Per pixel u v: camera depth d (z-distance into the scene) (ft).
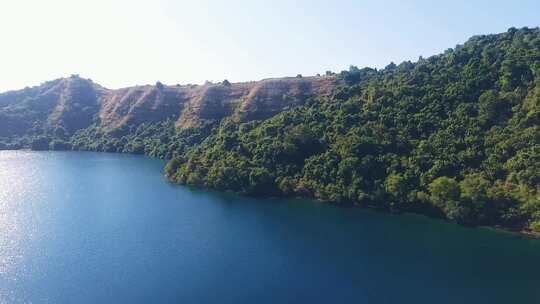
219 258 322.14
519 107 440.86
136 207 458.50
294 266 309.83
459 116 472.44
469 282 285.23
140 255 324.19
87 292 263.90
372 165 456.86
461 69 577.02
